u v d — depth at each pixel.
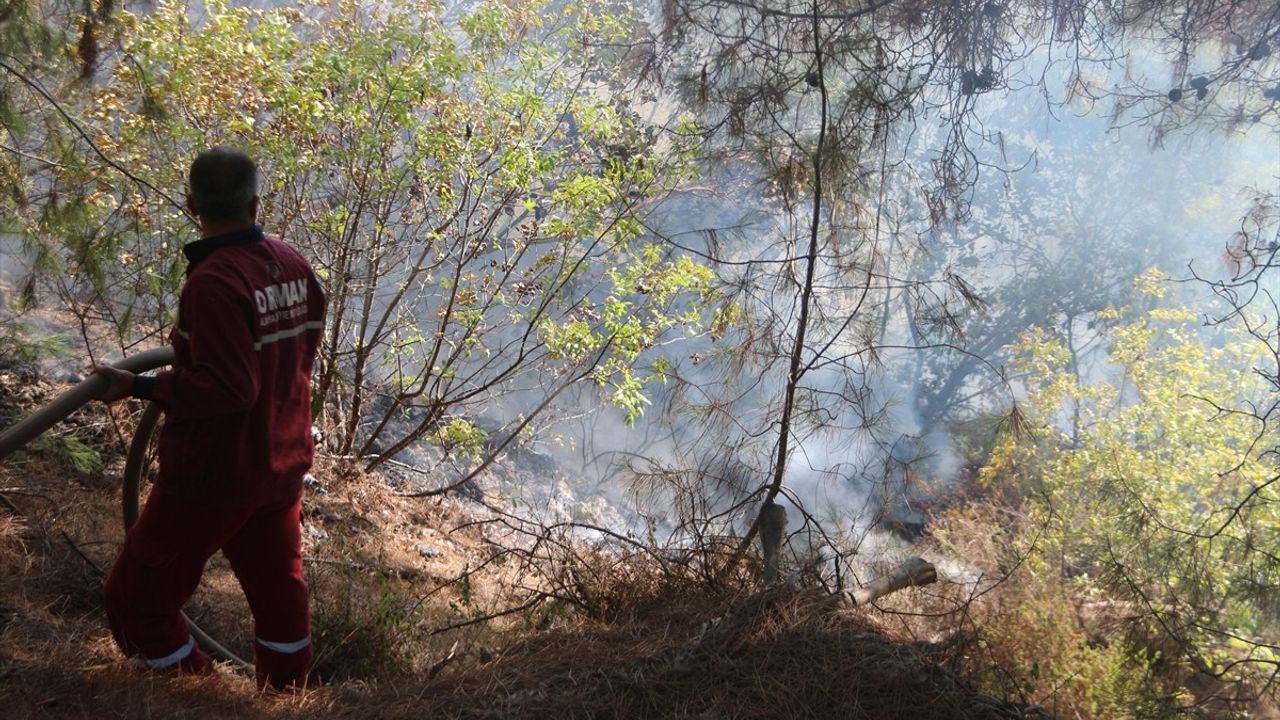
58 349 5.71
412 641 4.38
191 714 3.09
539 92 7.97
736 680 3.27
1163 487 8.95
